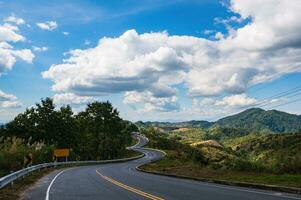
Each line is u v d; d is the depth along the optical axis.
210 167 39.62
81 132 106.50
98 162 79.12
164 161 76.50
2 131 89.06
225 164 37.91
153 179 28.73
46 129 93.31
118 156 119.88
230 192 18.36
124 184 23.75
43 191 20.17
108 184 23.86
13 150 38.44
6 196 18.30
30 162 34.53
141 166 56.00
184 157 77.56
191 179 28.55
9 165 34.47
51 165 51.75
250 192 18.31
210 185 22.86
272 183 21.19
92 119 116.75
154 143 182.12
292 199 15.25
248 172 30.73
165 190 19.58
